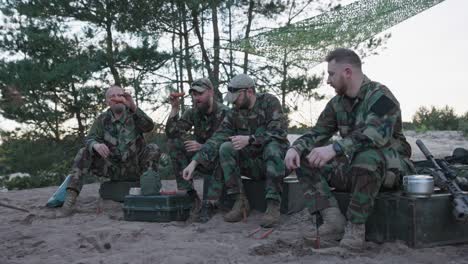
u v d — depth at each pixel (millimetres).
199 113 4973
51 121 14977
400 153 3555
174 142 5000
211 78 14367
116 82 14320
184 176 4352
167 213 4445
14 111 13930
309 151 3492
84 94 13992
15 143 15422
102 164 5387
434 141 11344
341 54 3369
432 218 3258
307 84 13797
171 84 14312
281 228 4078
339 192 3607
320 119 3584
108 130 5344
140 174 5473
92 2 14039
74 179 5086
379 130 3148
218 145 4449
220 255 3219
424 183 3227
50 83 13672
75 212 5168
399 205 3289
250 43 4867
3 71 13148
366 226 3479
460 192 3268
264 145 4258
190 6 13531
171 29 15141
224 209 4863
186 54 14656
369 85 3346
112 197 5500
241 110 4520
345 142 3148
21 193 7156
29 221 4730
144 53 13727
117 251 3436
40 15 14250
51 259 3250
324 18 4461
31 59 13797
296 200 4602
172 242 3633
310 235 3586
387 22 4293
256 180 4762
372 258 3062
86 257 3283
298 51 4734
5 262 3199
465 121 16062
